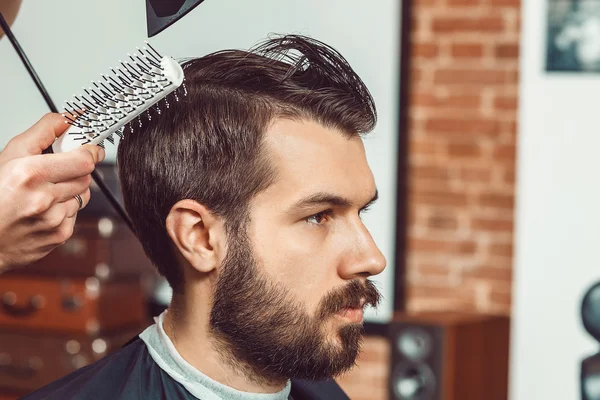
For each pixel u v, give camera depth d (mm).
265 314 1205
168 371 1232
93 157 1147
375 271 1222
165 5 1145
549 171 3641
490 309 3822
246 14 3797
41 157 1117
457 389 3330
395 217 3928
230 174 1201
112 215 3662
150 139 1241
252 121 1200
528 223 3676
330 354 1221
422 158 3916
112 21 3660
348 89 1240
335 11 3855
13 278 3723
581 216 3605
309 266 1207
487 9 3799
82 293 3646
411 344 3309
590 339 3594
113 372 1252
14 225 1127
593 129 3576
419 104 3912
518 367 3693
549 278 3654
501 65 3791
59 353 3674
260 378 1239
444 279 3887
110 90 1129
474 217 3854
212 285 1229
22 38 3729
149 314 3975
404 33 3889
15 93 3730
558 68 3609
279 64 1240
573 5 3572
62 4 3689
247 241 1205
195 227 1222
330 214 1222
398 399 3312
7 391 3742
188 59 1311
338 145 1213
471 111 3842
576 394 3619
